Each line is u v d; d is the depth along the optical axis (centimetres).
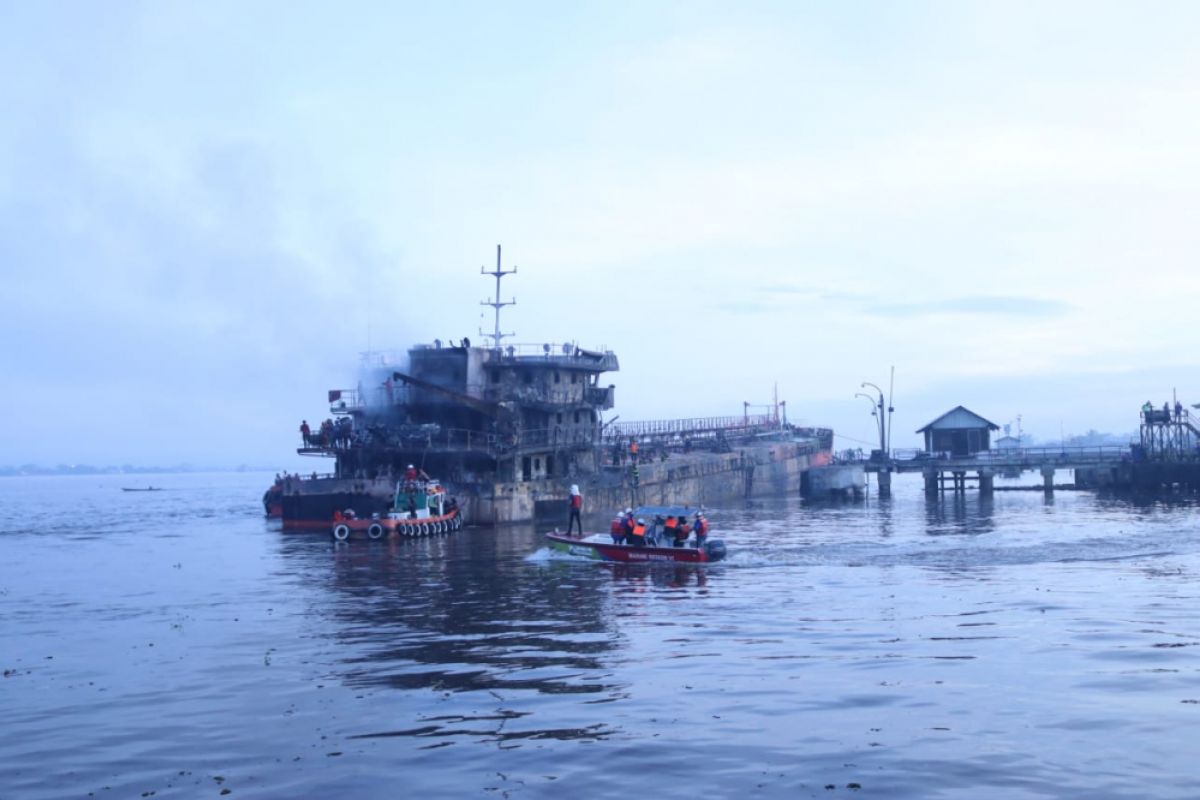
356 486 6988
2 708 2167
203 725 2019
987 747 1783
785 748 1798
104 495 19838
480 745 1853
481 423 7100
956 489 10400
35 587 4206
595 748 1820
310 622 3173
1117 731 1853
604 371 8119
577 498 5150
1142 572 3919
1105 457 9994
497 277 7731
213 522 8781
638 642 2759
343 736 1928
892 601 3344
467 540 5938
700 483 9631
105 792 1658
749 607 3303
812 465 13462
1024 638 2673
